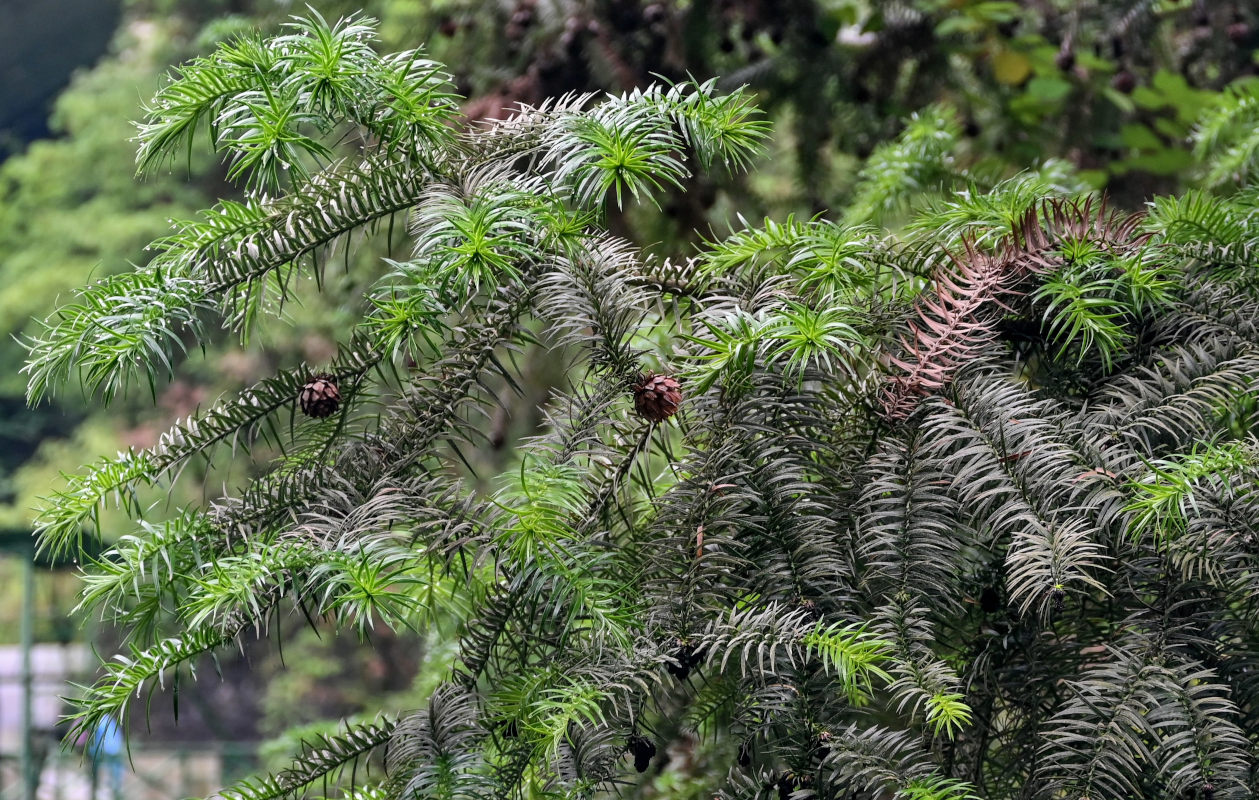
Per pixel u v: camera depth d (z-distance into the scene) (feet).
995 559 6.23
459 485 6.16
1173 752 5.86
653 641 5.98
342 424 6.44
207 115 6.33
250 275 6.37
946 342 6.30
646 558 6.16
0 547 23.66
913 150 8.32
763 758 6.09
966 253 6.52
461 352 6.31
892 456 6.18
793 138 12.49
